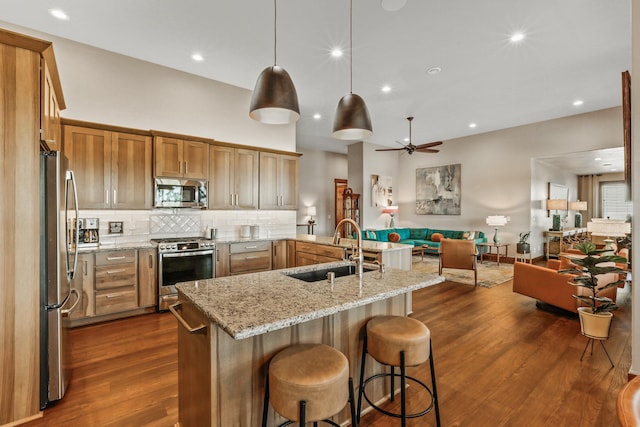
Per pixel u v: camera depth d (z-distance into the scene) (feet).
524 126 22.04
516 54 11.86
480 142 24.64
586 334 8.65
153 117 12.96
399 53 11.79
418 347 5.14
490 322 11.07
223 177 14.34
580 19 9.68
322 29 10.23
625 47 11.35
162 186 12.60
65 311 6.88
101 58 11.82
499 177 23.53
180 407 5.60
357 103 6.88
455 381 7.26
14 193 5.91
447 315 11.80
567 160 22.99
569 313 11.96
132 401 6.50
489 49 11.50
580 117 19.36
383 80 14.21
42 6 9.14
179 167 12.87
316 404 3.94
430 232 27.20
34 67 6.09
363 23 9.87
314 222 28.19
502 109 18.38
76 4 9.04
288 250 15.47
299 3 8.89
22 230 5.97
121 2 8.95
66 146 10.73
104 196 11.43
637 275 6.91
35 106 6.08
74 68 11.31
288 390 3.96
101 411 6.18
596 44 11.16
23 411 5.92
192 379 4.99
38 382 6.07
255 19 9.70
